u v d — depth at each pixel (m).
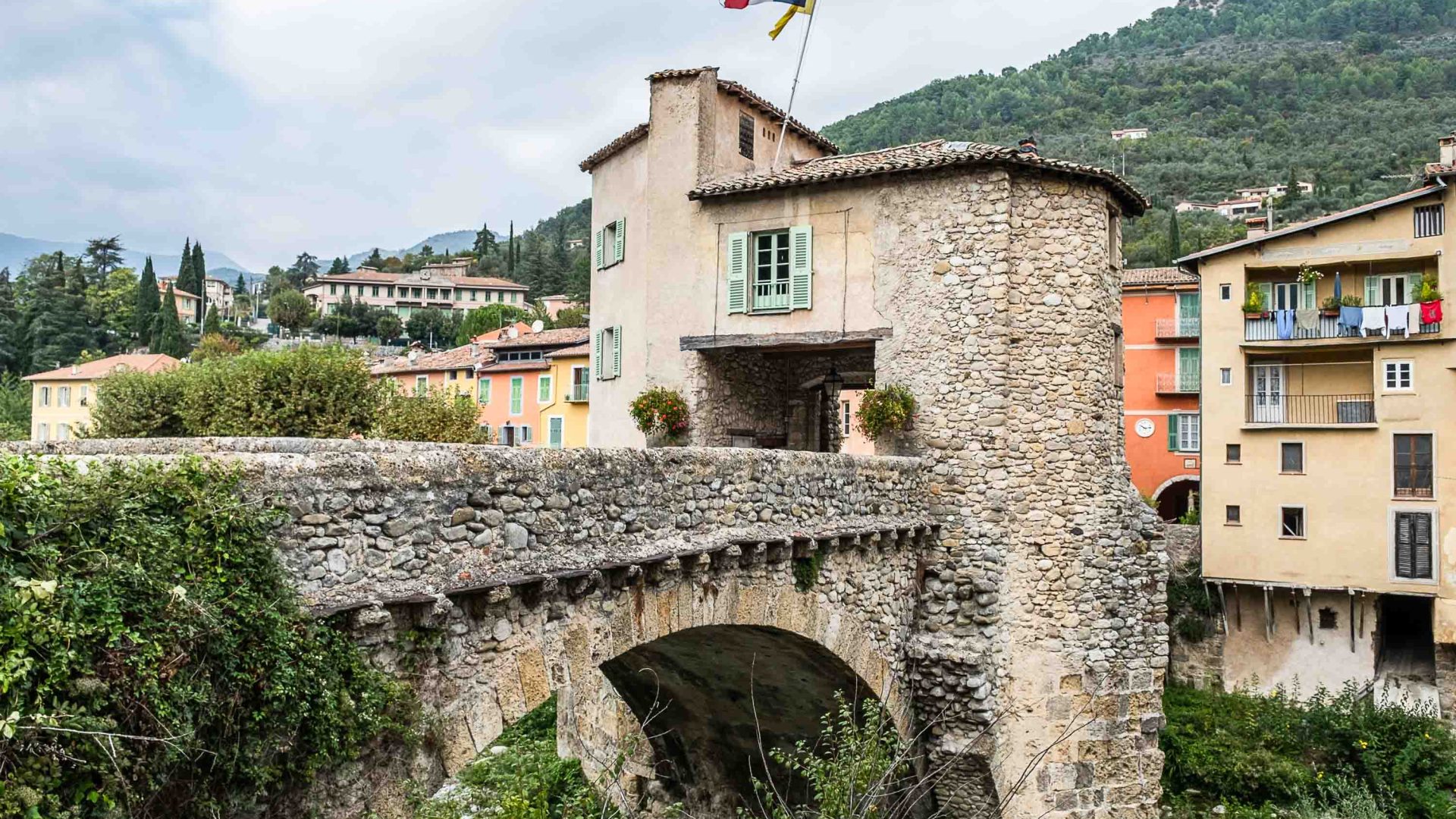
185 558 6.20
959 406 17.39
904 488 16.66
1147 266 62.84
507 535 8.81
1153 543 18.28
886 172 18.16
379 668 7.59
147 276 82.62
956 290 17.59
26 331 77.06
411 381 54.19
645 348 21.03
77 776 5.25
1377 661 28.78
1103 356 17.95
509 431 48.38
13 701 4.99
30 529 5.48
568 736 20.78
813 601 13.78
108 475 6.13
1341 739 25.17
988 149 17.75
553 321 91.75
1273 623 29.55
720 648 15.56
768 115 23.08
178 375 33.34
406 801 7.67
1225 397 30.38
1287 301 30.69
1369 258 28.98
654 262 20.91
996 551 16.92
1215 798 24.88
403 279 124.62
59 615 5.32
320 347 32.72
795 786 18.95
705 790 20.86
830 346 19.27
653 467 10.71
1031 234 17.58
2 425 50.59
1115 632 17.34
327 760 6.93
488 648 8.58
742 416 21.48
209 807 6.07
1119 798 17.08
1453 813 22.41
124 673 5.55
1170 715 27.31
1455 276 27.44
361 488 7.50
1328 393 30.05
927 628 17.00
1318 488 28.81
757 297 19.83
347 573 7.36
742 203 19.92
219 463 6.72
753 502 12.45
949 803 16.88
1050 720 16.75
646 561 10.19
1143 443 41.03
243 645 6.39
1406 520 27.66
